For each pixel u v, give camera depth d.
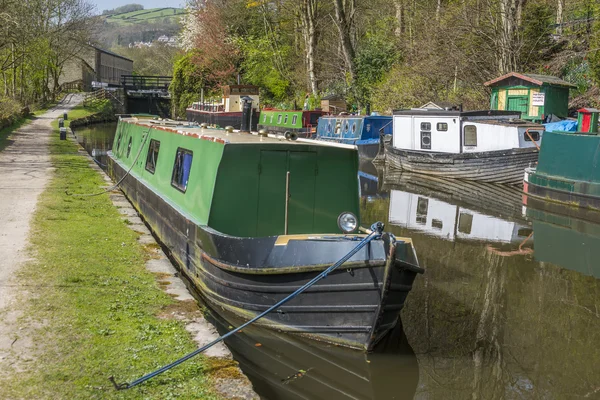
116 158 17.75
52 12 59.12
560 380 6.75
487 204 18.12
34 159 21.67
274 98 49.50
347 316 6.78
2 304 6.68
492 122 22.11
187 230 9.02
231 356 5.89
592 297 9.68
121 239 10.09
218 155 8.29
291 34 50.28
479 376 6.75
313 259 6.80
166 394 5.04
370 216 16.22
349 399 6.09
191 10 58.31
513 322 8.47
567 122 21.38
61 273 7.88
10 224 10.56
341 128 30.81
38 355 5.53
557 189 17.73
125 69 100.94
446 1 35.59
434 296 9.54
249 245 7.34
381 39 39.09
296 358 6.87
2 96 47.50
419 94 32.06
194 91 54.56
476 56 29.69
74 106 65.12
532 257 12.09
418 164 24.75
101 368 5.37
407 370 6.80
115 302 7.04
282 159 8.26
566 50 27.06
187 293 7.71
